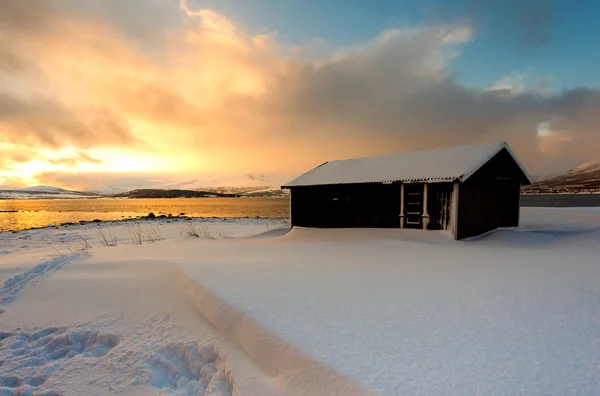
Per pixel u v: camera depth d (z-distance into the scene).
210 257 8.56
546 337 3.37
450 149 14.16
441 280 5.54
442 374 2.72
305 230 14.84
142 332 4.27
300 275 6.01
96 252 10.67
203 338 3.95
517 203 14.23
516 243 10.43
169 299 5.22
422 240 11.20
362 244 10.82
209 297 4.80
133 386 3.21
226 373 3.25
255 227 24.27
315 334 3.50
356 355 3.06
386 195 13.98
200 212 60.09
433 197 12.53
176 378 3.38
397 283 5.39
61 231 22.77
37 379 3.44
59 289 6.14
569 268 6.21
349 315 4.01
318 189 16.02
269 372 3.18
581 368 2.79
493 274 5.89
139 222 30.66
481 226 12.39
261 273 6.17
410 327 3.65
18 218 44.31
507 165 13.73
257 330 3.70
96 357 3.81
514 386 2.55
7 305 5.59
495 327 3.62
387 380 2.66
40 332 4.46
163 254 9.60
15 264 8.89
